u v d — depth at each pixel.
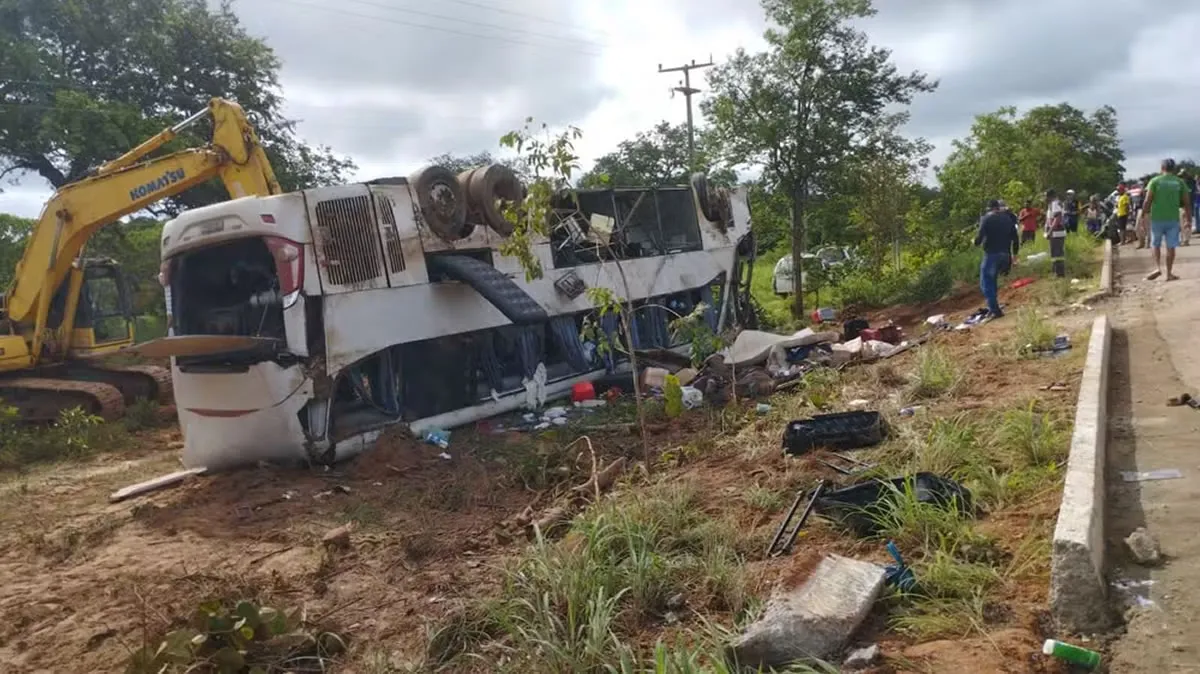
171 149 24.14
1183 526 4.72
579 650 4.20
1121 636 3.80
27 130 23.97
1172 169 13.70
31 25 25.14
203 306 10.39
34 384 14.63
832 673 3.60
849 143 20.27
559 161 7.98
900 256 23.03
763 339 13.15
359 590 5.86
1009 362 9.51
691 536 5.47
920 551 4.84
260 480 9.08
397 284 10.16
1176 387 7.56
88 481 10.53
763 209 21.34
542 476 8.27
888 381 9.66
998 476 5.79
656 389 12.25
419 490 8.46
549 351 12.34
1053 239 16.03
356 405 9.98
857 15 19.56
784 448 7.39
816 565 4.60
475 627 4.77
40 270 14.47
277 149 30.11
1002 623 4.02
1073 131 63.44
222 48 28.64
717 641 3.92
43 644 5.48
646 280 13.71
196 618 4.87
